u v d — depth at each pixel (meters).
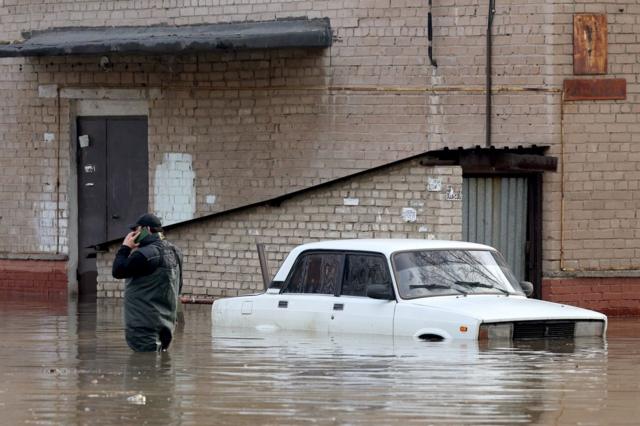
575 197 37.16
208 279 41.03
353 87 38.38
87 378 21.31
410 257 25.66
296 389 19.53
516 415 17.33
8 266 44.25
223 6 40.25
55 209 43.56
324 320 25.91
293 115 39.28
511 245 37.88
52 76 43.22
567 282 37.12
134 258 24.50
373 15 38.09
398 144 37.94
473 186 38.03
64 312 36.62
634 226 37.44
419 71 37.72
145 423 17.05
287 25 38.97
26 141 43.88
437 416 17.27
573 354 23.11
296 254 27.19
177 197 41.41
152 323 24.78
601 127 37.12
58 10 42.81
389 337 24.73
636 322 34.59
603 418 17.14
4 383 20.78
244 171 40.22
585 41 36.81
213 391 19.55
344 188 38.75
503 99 37.09
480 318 23.52
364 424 16.77
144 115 42.59
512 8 36.94
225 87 40.47
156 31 40.56
